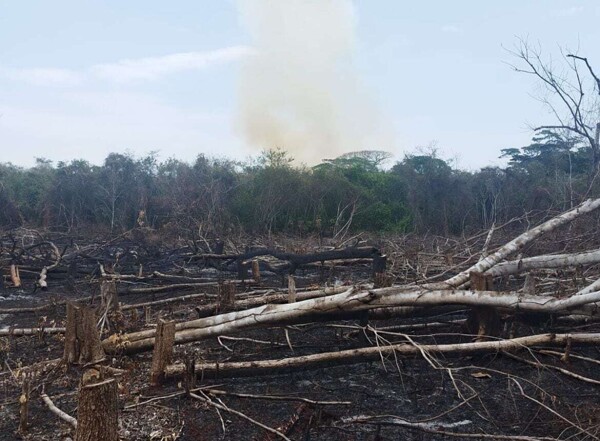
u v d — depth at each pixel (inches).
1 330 299.9
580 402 204.7
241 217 1050.7
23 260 536.7
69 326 230.2
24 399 183.9
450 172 1149.7
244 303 304.2
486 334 251.8
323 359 233.0
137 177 1246.9
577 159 1042.7
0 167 1305.4
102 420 141.6
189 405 203.3
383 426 186.9
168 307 373.1
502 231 649.6
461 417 194.5
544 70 842.8
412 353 235.9
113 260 546.0
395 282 422.3
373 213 1086.4
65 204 1173.1
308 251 619.5
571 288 337.7
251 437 179.5
